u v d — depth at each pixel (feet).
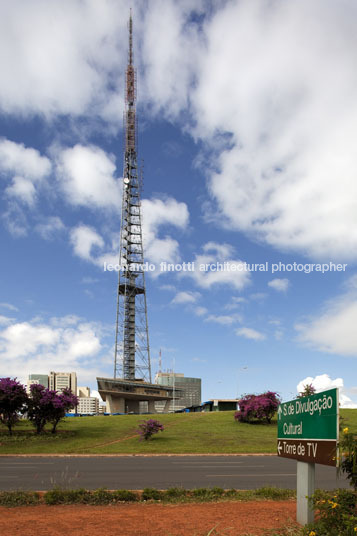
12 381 129.29
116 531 28.19
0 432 132.05
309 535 23.71
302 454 29.96
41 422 136.26
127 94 494.59
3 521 31.17
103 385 370.53
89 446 113.50
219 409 280.31
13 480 55.77
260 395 172.86
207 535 27.14
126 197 473.67
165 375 575.79
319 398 27.25
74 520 31.50
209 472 64.39
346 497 23.88
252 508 35.96
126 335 424.87
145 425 127.13
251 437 133.08
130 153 490.08
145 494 40.86
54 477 58.34
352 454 23.52
